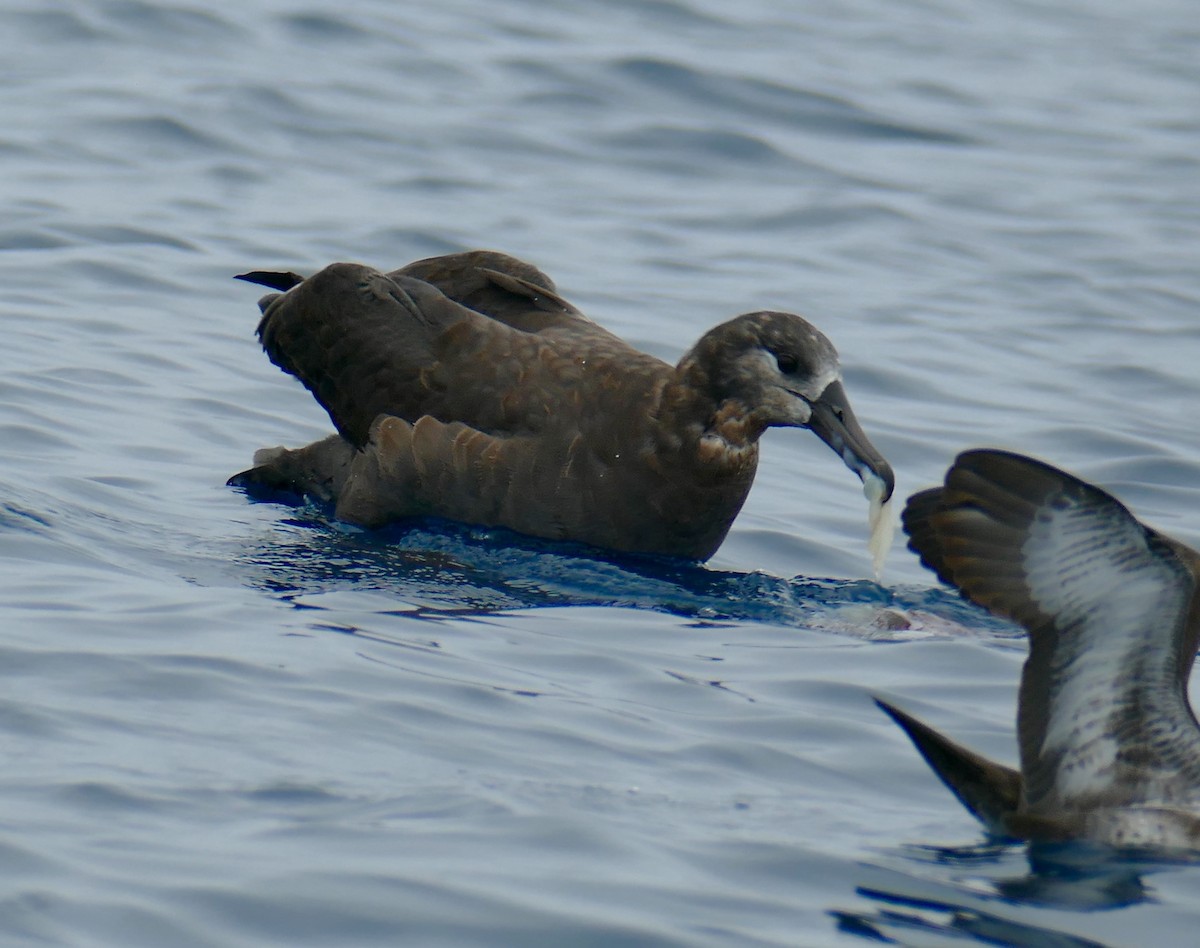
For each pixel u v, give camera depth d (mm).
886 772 9492
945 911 7777
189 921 7164
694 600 12602
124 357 16875
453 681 10266
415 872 7695
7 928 6949
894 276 21500
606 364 13789
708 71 28469
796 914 7652
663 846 8227
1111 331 20047
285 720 9391
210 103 24859
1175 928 7715
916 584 13359
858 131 27281
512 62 28312
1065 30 35906
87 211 20734
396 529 13781
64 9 27875
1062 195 25344
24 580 11359
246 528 13422
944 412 17250
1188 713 8016
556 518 13594
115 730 9039
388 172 23406
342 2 30172
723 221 23047
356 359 14125
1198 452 16453
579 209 22875
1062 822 8266
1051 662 8109
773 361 13234
